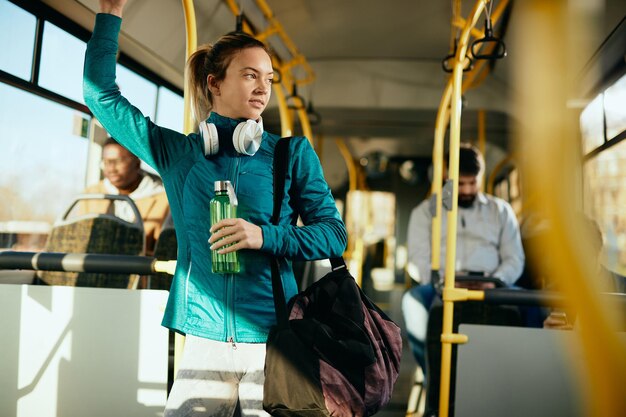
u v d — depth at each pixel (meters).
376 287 12.50
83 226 3.25
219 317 1.44
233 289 1.44
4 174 3.39
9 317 2.31
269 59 1.59
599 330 0.60
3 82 3.35
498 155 8.91
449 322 2.53
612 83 4.24
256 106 1.57
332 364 1.37
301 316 1.45
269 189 1.50
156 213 4.14
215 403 1.46
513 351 2.35
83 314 2.28
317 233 1.46
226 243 1.36
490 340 2.37
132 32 4.51
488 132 8.46
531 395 2.32
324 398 1.34
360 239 10.02
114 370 2.25
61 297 2.29
